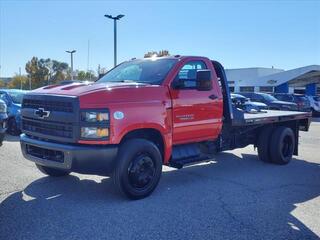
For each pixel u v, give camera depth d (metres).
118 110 5.53
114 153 5.53
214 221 5.07
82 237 4.46
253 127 8.88
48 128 5.77
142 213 5.30
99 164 5.45
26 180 6.92
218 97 7.35
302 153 11.05
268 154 9.11
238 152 10.80
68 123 5.45
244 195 6.32
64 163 5.46
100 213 5.26
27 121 6.18
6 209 5.36
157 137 6.30
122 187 5.66
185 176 7.61
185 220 5.08
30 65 73.50
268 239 4.54
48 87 6.34
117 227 4.78
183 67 6.73
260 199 6.11
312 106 30.05
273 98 27.39
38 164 6.41
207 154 7.90
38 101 5.94
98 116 5.39
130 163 5.70
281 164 9.10
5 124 6.93
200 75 6.47
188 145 7.01
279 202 5.98
